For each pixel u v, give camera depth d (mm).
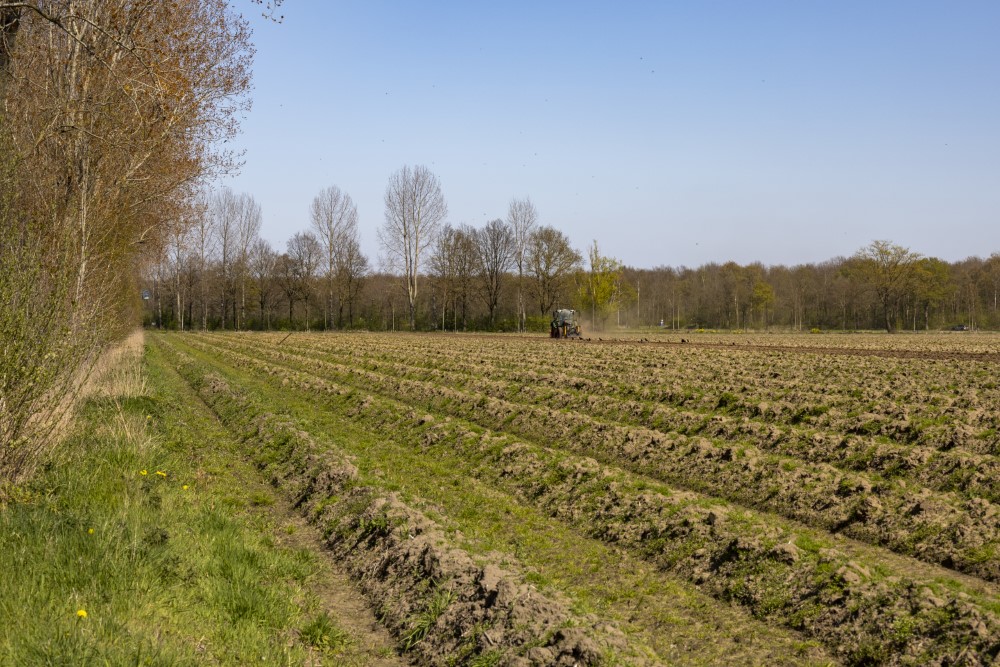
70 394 10180
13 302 8547
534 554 10211
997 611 7324
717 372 25734
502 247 90750
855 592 8055
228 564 8156
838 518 11352
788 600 8367
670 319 112125
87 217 16906
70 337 9844
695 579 9305
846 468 13734
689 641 7691
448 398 22812
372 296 103875
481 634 6934
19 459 8828
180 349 49938
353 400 22828
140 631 5820
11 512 7645
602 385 22828
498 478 14109
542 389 22594
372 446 17125
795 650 7504
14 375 8391
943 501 10898
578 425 17547
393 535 9469
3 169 9242
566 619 6918
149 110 18906
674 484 13812
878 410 17406
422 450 16750
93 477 9805
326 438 16125
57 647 5219
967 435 14312
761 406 18438
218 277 94500
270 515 11586
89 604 6168
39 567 6570
